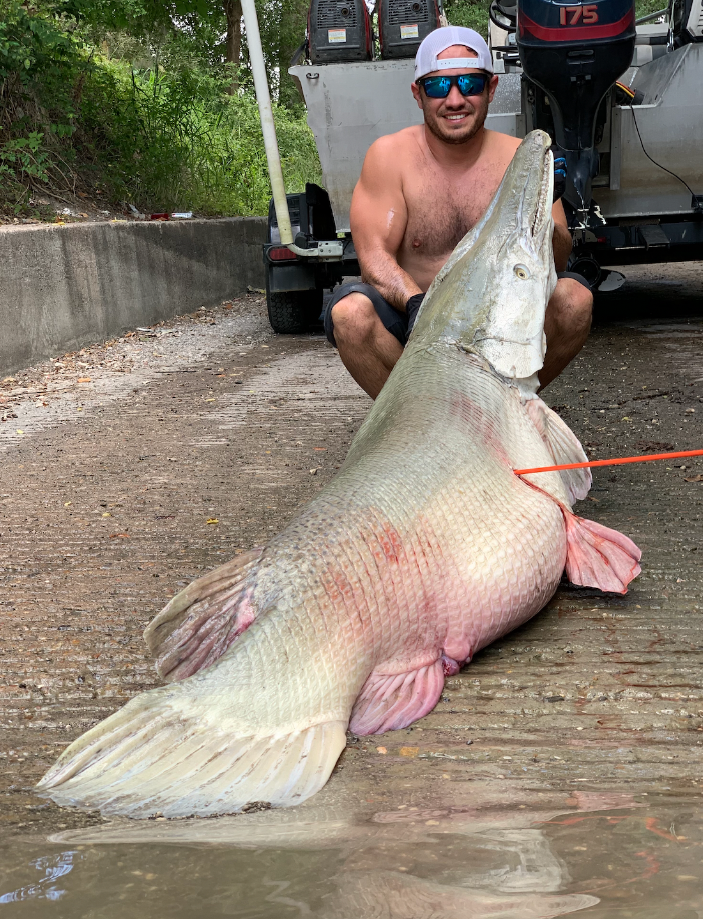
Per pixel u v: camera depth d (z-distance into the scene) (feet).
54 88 22.86
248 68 45.01
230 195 29.58
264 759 3.80
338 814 3.35
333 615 4.32
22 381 14.64
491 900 2.31
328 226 18.56
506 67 17.56
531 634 5.41
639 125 15.55
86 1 22.33
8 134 21.72
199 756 3.75
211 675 4.02
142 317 19.94
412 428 5.23
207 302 23.58
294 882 2.53
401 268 8.04
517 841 2.80
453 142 7.80
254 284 27.45
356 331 7.83
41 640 5.51
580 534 5.58
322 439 10.39
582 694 4.67
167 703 3.91
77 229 17.29
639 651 5.12
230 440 10.52
